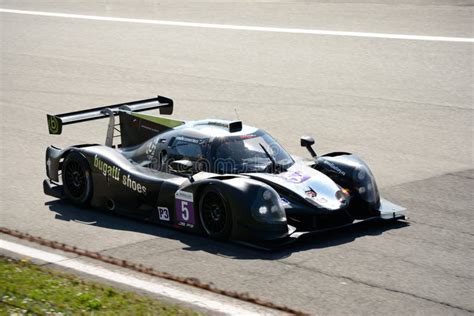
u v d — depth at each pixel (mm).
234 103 66062
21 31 100250
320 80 72312
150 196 38438
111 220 39562
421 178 47250
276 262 32812
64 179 42375
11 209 41969
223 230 35031
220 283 30609
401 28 90062
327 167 38938
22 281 29984
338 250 34281
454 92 67188
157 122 42656
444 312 27875
